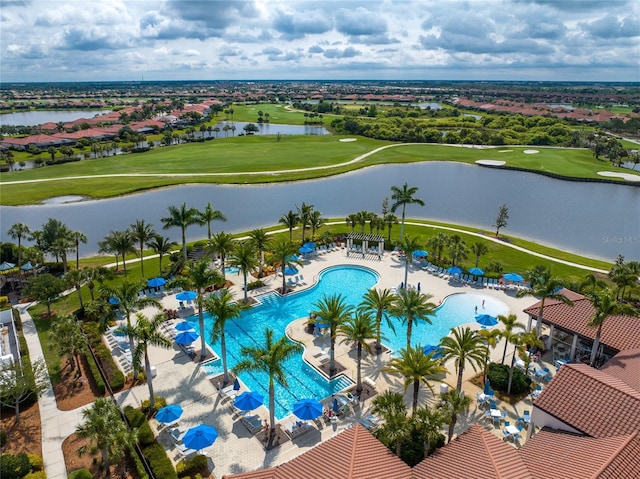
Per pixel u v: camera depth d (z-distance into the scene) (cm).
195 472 3250
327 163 15588
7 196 11462
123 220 9956
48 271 7006
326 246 7919
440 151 18312
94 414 3094
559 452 2916
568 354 4775
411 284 6512
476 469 2719
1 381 3803
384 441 3422
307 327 5331
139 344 3881
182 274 6353
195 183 12938
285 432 3681
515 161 16238
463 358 3706
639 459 2719
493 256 7688
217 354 4847
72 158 15988
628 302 5941
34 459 3281
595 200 11812
